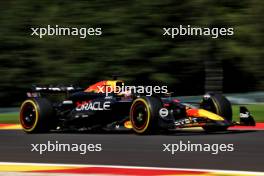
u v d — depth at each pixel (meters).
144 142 29.95
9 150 28.50
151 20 76.50
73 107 35.72
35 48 78.62
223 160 24.53
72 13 78.06
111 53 77.25
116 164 24.00
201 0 72.44
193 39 75.00
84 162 24.70
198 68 77.06
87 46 77.62
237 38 72.62
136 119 32.62
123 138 31.86
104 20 77.50
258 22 72.12
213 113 32.91
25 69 78.94
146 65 77.00
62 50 77.81
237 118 45.47
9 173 21.81
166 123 31.75
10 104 79.25
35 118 35.28
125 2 77.69
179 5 75.00
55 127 36.12
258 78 74.81
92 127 34.91
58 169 23.09
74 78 77.31
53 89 36.78
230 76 84.88
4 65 79.12
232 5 73.19
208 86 73.38
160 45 76.25
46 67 78.00
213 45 73.12
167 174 21.67
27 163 24.56
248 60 73.44
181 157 25.52
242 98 61.53
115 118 34.47
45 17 78.50
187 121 31.86
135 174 21.73
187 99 61.19
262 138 31.06
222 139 30.66
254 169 22.27
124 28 77.19
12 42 78.81
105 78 77.44
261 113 48.50
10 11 79.69
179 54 75.38
